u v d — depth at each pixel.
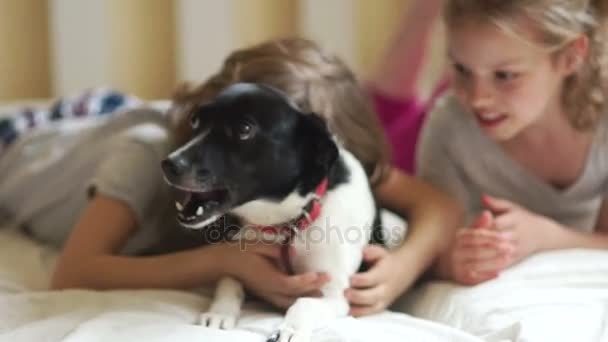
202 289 1.17
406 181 1.34
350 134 1.23
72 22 2.05
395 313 1.11
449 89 1.57
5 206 1.65
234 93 0.98
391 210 1.33
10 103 2.09
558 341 0.96
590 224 1.45
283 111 0.98
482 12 1.23
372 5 2.30
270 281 1.05
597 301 1.08
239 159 0.96
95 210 1.26
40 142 1.67
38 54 2.13
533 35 1.24
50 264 1.41
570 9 1.27
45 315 1.07
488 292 1.12
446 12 1.32
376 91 1.93
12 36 2.11
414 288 1.25
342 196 1.05
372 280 1.07
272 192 0.99
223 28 2.12
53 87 2.11
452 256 1.20
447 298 1.14
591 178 1.41
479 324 1.05
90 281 1.18
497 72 1.25
